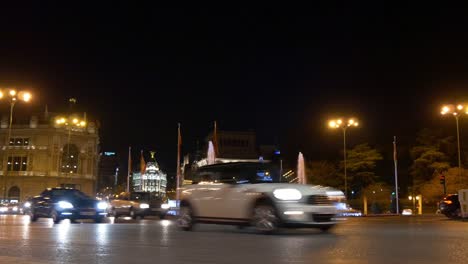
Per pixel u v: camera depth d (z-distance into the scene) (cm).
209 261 758
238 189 1293
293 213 1172
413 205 5209
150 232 1343
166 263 739
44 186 9344
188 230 1429
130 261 759
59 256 815
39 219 2617
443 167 5006
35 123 9600
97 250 897
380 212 4578
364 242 1031
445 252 861
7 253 855
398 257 797
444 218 2708
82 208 2142
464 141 5322
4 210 4869
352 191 5819
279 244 995
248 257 801
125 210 2905
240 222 1277
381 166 5978
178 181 4850
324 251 875
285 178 1413
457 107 4753
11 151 9538
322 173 5759
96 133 10206
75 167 9838
